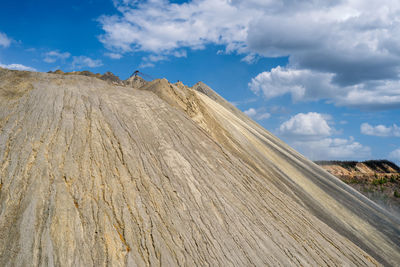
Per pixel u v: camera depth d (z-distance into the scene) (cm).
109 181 1636
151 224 1494
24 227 1252
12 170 1497
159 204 1633
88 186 1553
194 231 1561
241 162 2558
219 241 1561
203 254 1453
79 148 1761
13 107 1977
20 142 1680
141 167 1825
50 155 1645
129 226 1434
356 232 2808
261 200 2133
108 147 1869
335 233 2342
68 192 1475
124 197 1576
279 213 2102
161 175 1845
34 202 1360
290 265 1616
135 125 2208
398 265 2531
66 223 1324
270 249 1661
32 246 1201
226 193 1972
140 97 2684
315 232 2131
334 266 1827
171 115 2603
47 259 1172
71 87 2447
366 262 2075
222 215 1750
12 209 1323
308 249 1850
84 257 1235
